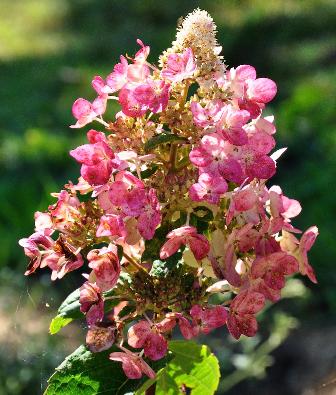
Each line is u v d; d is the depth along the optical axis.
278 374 1.92
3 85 4.84
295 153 3.07
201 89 0.60
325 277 2.23
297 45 4.96
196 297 0.61
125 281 0.62
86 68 5.12
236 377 1.60
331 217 2.55
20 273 2.29
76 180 2.98
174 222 0.61
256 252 0.58
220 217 0.60
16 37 6.46
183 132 0.59
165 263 0.61
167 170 0.61
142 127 0.61
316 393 1.84
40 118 4.04
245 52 4.92
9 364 1.58
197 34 0.61
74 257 0.61
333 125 3.30
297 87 4.03
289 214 0.63
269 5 5.60
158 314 0.61
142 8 6.45
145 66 0.62
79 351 0.64
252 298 0.59
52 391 0.64
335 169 2.83
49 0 7.26
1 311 1.90
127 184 0.58
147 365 0.60
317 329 2.07
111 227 0.58
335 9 5.45
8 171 3.11
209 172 0.57
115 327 0.60
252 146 0.58
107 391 0.64
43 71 5.12
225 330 1.90
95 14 6.71
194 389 0.67
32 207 2.66
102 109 0.63
